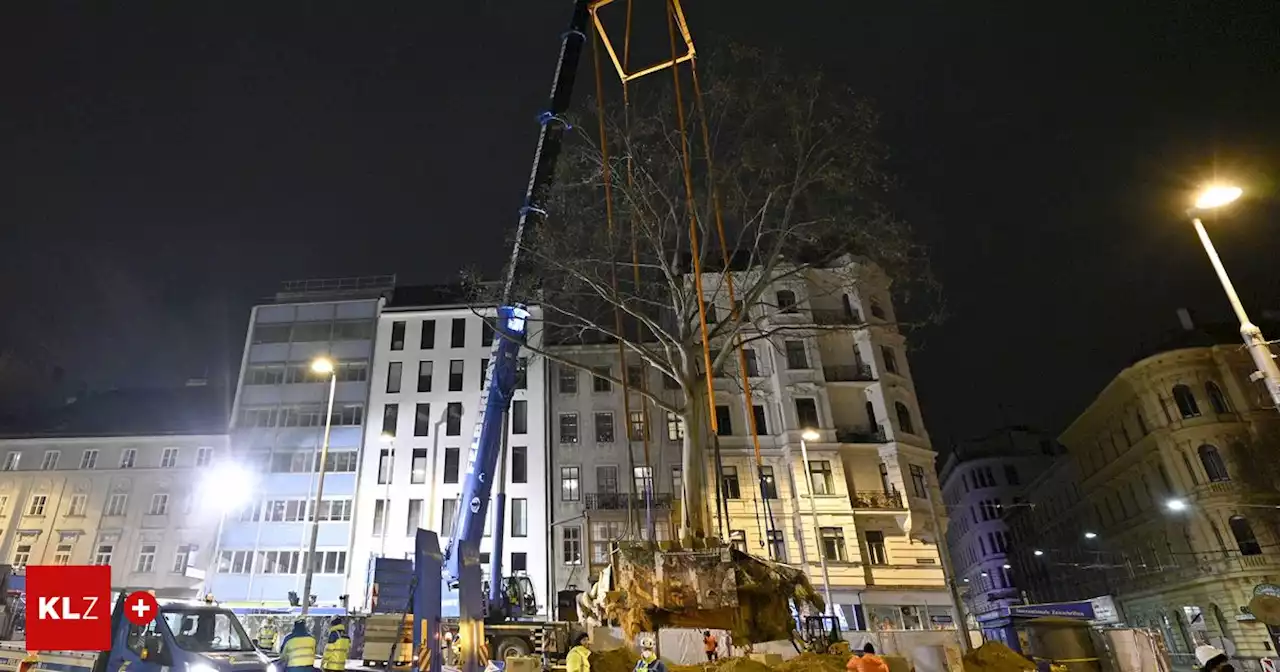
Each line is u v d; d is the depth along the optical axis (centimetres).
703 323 1079
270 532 4222
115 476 4569
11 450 4691
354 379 4688
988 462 8138
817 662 1469
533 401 4416
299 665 1330
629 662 1714
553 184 2077
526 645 2253
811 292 4434
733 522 3912
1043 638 2008
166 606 1208
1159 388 4781
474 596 1312
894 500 3959
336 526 4228
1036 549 7138
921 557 3869
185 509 4428
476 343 4788
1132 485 5238
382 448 4469
